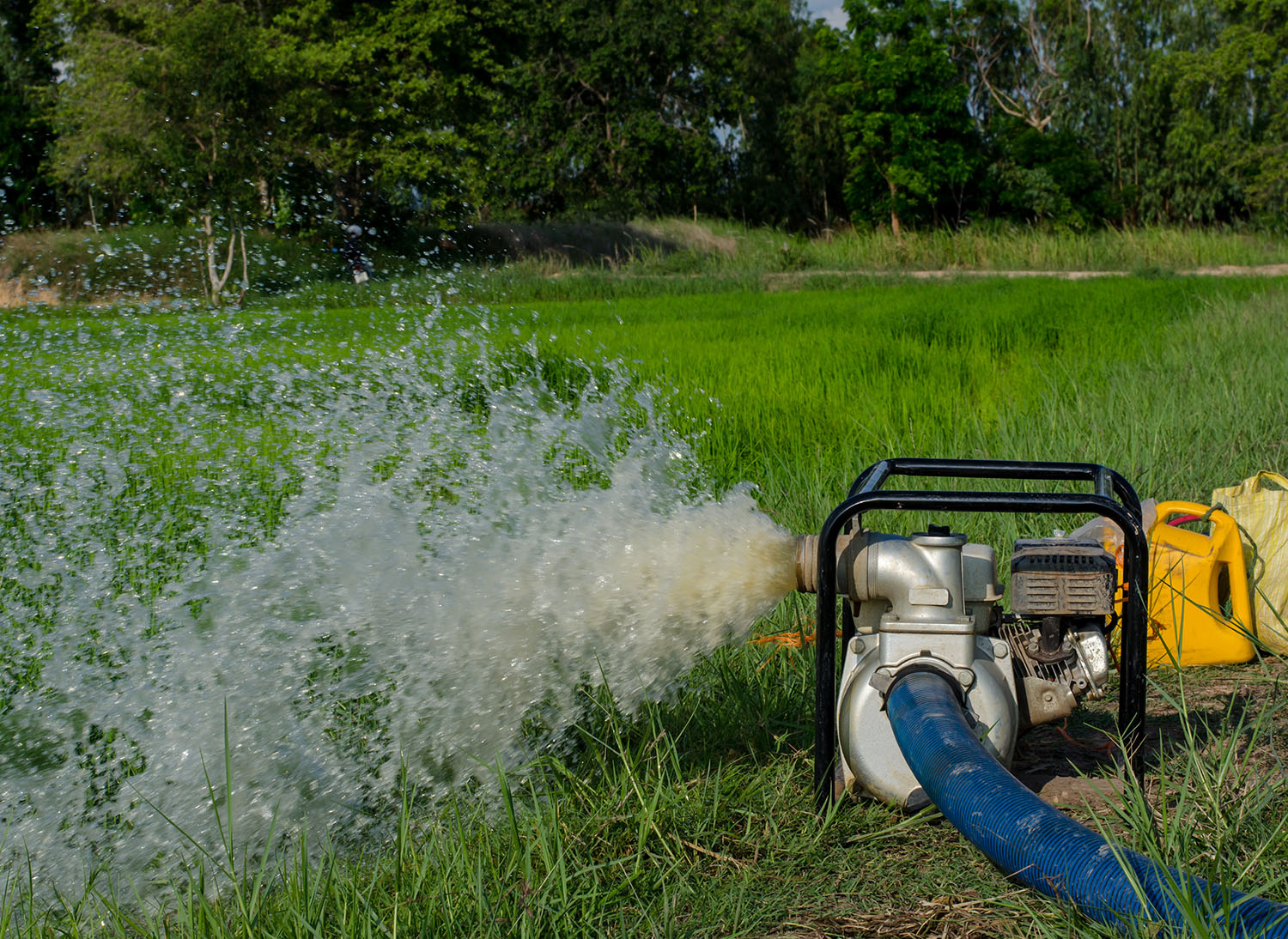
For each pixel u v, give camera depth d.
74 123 33.66
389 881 2.50
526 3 50.31
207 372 10.38
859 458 6.81
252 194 28.14
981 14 68.44
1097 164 57.00
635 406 8.03
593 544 3.55
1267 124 57.25
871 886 2.46
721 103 54.22
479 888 2.27
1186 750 3.05
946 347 12.30
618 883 2.47
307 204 33.88
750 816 2.77
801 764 3.13
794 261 38.56
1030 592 2.81
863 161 55.06
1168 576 3.98
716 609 3.25
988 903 2.33
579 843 2.61
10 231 31.38
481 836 2.62
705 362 10.80
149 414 8.19
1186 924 1.72
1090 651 2.85
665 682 3.37
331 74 34.38
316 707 3.42
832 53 54.50
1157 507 4.29
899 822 2.74
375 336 14.02
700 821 2.73
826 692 2.72
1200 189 57.34
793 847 2.62
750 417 7.90
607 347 12.64
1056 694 2.80
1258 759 3.03
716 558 3.23
